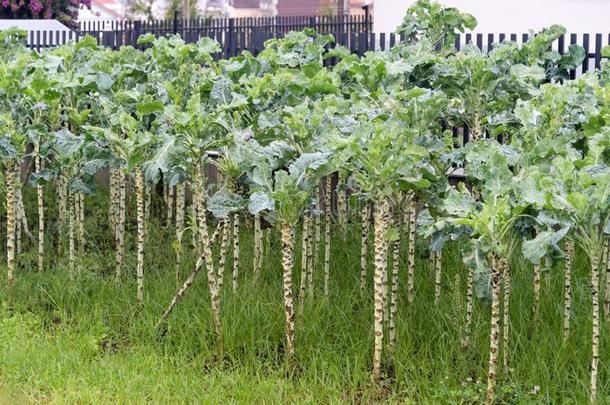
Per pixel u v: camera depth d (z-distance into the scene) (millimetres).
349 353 7949
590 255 6625
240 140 7664
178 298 8680
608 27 18219
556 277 9016
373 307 8719
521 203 6633
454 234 7266
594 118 7898
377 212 7387
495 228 6574
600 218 6613
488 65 9578
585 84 8875
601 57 12531
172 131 8359
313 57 11172
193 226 9336
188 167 7871
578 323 8047
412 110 8047
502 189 6980
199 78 9688
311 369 7660
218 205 7605
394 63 9367
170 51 9898
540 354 7504
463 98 9797
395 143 7297
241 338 8281
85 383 7535
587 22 18297
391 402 7199
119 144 8438
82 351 8336
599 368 7406
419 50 10234
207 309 8828
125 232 11852
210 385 7508
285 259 7730
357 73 9445
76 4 29312
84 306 9328
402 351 7871
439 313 8266
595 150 7223
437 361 7711
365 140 7285
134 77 9742
